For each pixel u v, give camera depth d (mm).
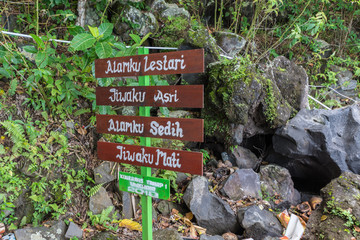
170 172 3766
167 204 3746
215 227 3586
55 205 3131
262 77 4047
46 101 3453
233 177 3896
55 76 3576
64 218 3170
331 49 6340
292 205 4105
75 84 3641
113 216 3371
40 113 3408
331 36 6551
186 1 5555
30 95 3336
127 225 3314
